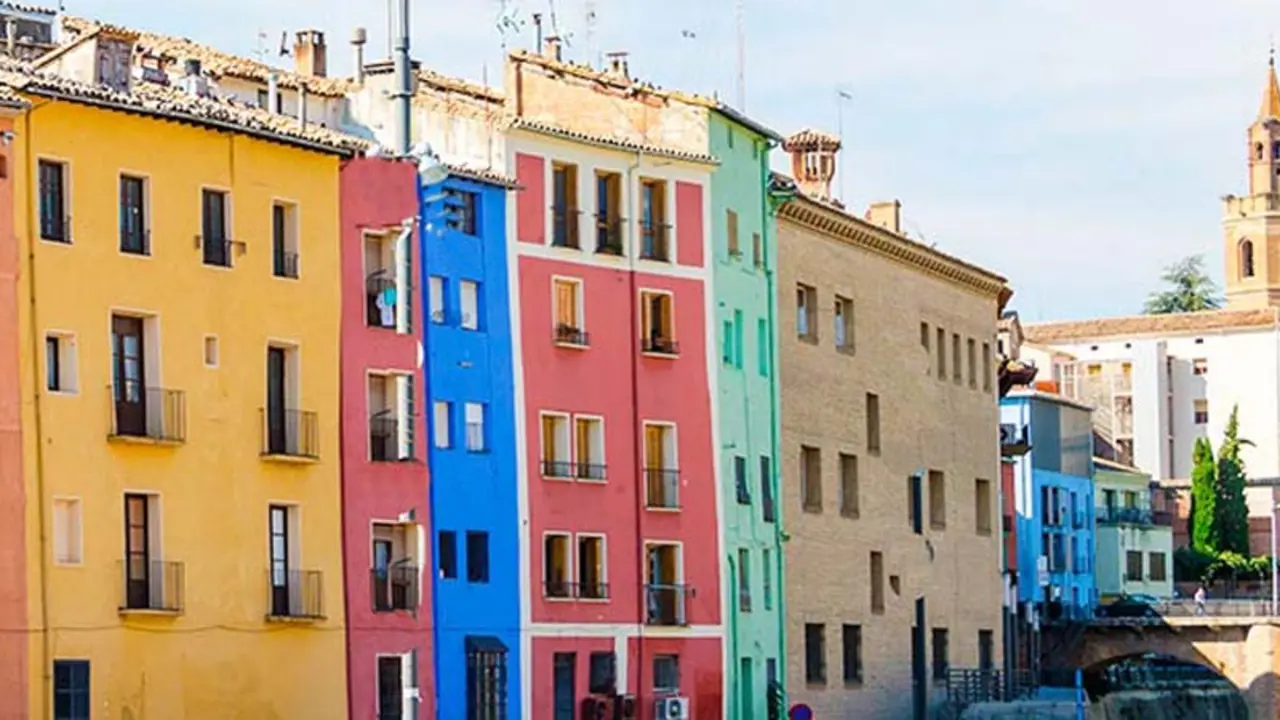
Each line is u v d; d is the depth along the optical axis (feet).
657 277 275.80
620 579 267.59
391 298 242.37
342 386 237.04
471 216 255.29
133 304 218.79
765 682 289.74
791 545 298.15
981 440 363.76
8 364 209.05
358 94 270.87
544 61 288.92
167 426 220.23
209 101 236.43
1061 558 443.73
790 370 300.40
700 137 282.77
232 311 226.79
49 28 264.93
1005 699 358.23
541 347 261.44
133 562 217.56
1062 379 570.46
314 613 231.71
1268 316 631.56
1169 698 462.60
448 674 245.86
